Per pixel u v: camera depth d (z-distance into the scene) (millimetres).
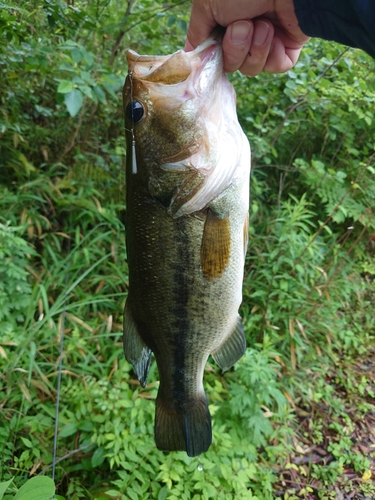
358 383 833
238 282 408
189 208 377
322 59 742
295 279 807
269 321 793
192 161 368
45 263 744
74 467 577
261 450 688
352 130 978
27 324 672
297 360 814
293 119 914
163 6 724
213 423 628
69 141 873
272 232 889
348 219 1036
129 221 401
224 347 431
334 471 681
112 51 735
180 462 571
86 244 818
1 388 598
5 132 764
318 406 785
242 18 361
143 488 544
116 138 911
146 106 365
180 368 416
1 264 649
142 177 381
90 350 702
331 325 853
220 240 386
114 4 707
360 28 324
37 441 577
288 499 641
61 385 648
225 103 380
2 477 539
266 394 641
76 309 743
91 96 543
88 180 821
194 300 396
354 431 756
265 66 415
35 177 804
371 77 854
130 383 683
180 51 359
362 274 1047
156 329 409
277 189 1052
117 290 795
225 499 555
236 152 380
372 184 984
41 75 741
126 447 559
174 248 386
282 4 357
